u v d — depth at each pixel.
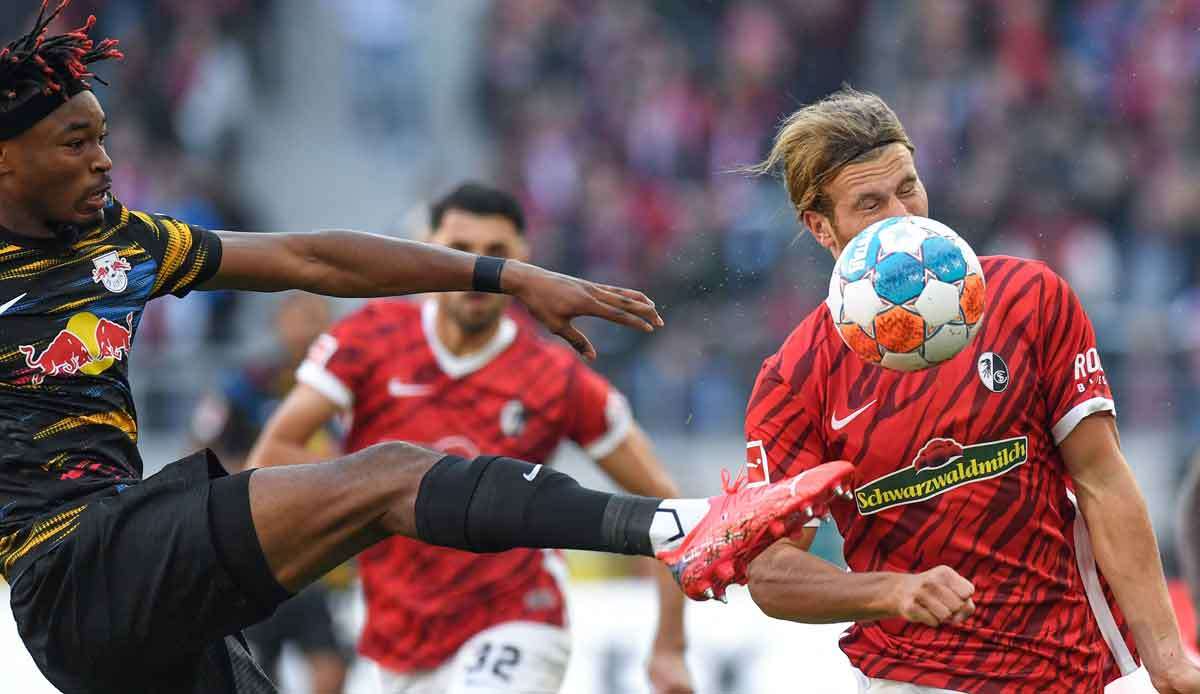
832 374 14.73
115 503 13.70
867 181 14.27
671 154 55.84
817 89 56.38
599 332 45.38
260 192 59.78
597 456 22.38
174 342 50.12
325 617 30.77
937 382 14.49
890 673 15.02
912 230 13.45
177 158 57.66
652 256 52.41
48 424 13.88
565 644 21.69
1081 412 14.53
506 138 58.28
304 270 15.03
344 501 13.33
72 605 13.66
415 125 61.59
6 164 13.48
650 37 58.84
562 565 22.00
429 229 22.73
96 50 13.66
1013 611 14.67
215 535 13.37
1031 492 14.64
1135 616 14.46
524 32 59.97
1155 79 54.34
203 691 14.65
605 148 56.84
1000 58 55.16
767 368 15.13
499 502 13.09
